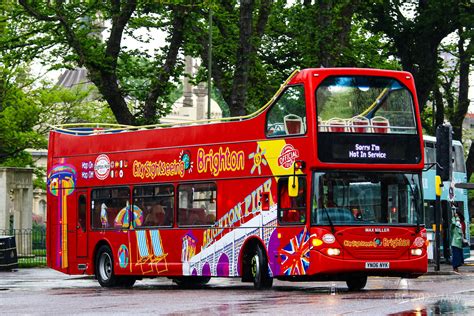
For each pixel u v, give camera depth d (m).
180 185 32.53
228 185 30.81
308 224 28.12
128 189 34.44
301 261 28.33
